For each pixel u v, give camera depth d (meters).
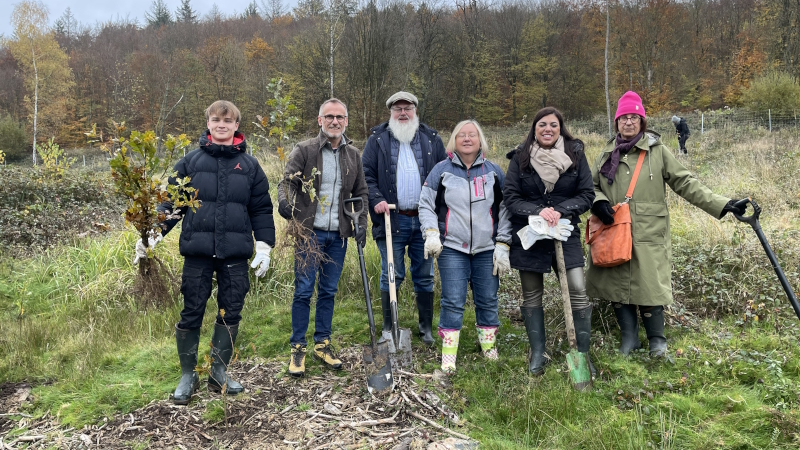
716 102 33.12
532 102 35.41
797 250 4.83
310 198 3.29
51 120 32.94
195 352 3.10
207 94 34.94
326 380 3.28
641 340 3.77
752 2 35.34
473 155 3.45
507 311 4.44
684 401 2.85
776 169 8.70
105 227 3.17
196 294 2.99
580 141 3.31
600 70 34.50
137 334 4.15
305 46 28.45
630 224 3.47
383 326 4.09
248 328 4.31
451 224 3.39
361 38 25.55
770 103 22.20
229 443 2.62
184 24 46.97
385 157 3.82
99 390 3.22
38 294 5.22
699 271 4.54
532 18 35.97
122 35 46.12
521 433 2.69
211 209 2.93
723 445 2.50
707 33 36.09
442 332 3.43
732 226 5.60
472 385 3.15
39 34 30.97
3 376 3.46
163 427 2.79
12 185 8.08
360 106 26.19
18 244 6.62
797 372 3.17
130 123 32.69
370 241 5.66
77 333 4.18
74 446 2.66
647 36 32.00
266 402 3.01
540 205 3.27
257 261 3.06
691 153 13.52
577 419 2.74
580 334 3.23
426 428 2.73
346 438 2.64
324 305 3.47
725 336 3.67
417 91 28.86
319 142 3.35
